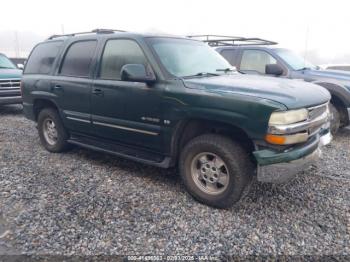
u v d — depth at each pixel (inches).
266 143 119.8
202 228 120.1
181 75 148.2
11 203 138.1
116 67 165.8
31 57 225.9
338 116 253.1
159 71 147.2
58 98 195.8
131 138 162.1
